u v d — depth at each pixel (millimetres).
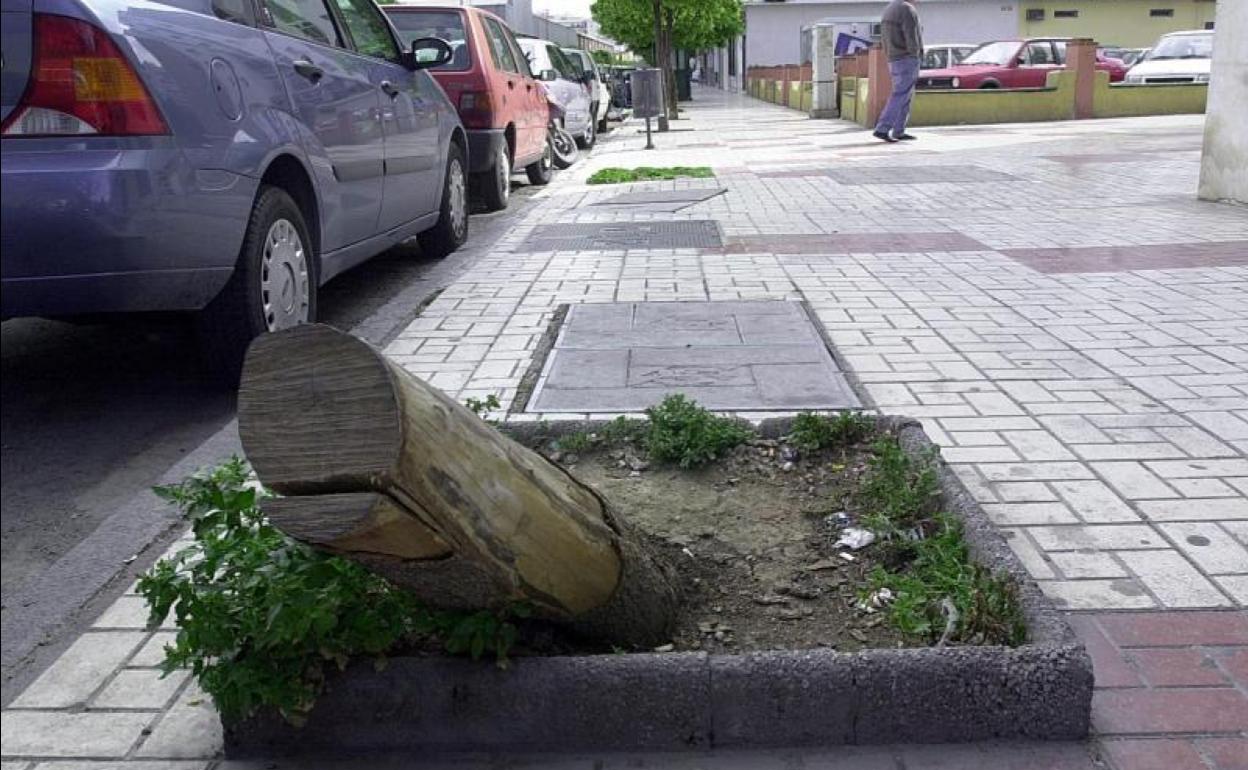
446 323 6547
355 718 2707
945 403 4973
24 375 5770
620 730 2695
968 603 2928
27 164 4211
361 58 7000
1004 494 4012
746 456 4137
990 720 2672
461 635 2656
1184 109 24766
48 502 4238
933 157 16156
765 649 2986
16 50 4219
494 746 2721
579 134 21156
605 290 7344
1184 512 3844
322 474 2242
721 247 8969
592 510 2854
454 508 2352
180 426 5008
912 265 8070
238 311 5176
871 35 44969
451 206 8984
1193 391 5086
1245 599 3277
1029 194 11820
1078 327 6242
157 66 4562
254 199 5105
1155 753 2631
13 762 2695
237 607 2670
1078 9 49594
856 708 2668
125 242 4332
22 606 3439
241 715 2686
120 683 3021
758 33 52562
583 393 5062
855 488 3861
